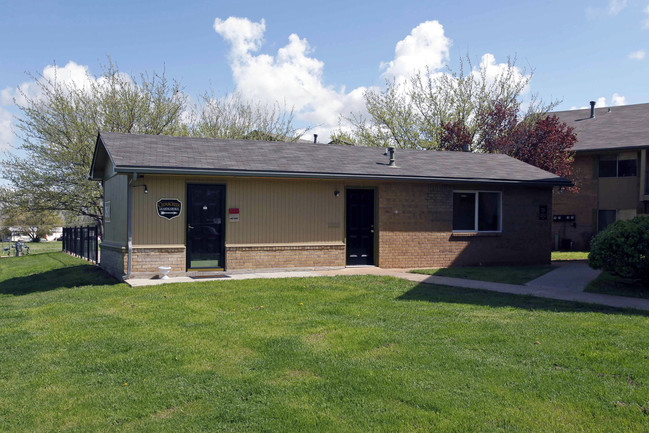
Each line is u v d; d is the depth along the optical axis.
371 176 13.59
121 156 11.87
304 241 13.56
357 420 4.50
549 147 23.47
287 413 4.64
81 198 24.22
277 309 8.66
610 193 23.72
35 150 23.53
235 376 5.55
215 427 4.42
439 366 5.78
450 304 9.03
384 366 5.79
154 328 7.47
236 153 13.81
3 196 23.75
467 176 14.87
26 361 6.11
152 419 4.61
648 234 10.27
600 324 7.48
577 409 4.66
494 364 5.83
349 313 8.34
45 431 4.41
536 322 7.64
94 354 6.32
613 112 27.72
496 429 4.31
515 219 15.98
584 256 19.69
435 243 14.95
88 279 13.51
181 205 12.32
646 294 9.95
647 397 4.87
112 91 25.25
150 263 12.05
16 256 29.02
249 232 12.99
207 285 10.83
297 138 33.81
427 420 4.49
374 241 14.47
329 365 5.83
